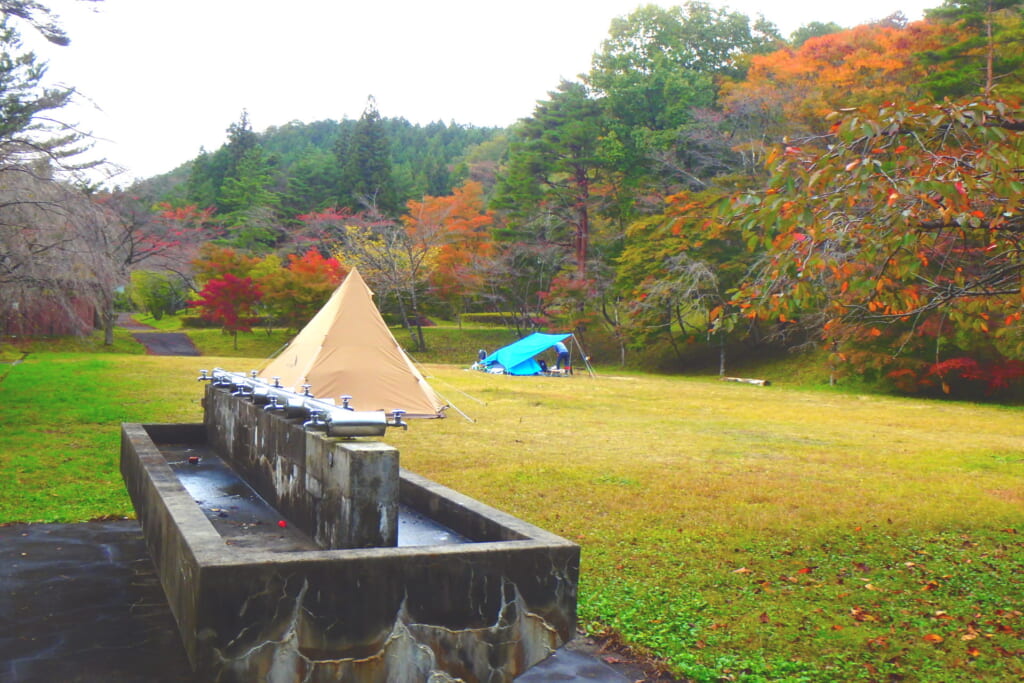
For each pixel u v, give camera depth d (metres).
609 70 43.03
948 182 4.08
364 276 39.62
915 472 9.61
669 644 4.28
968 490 8.34
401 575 2.76
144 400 13.21
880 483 8.71
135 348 35.03
